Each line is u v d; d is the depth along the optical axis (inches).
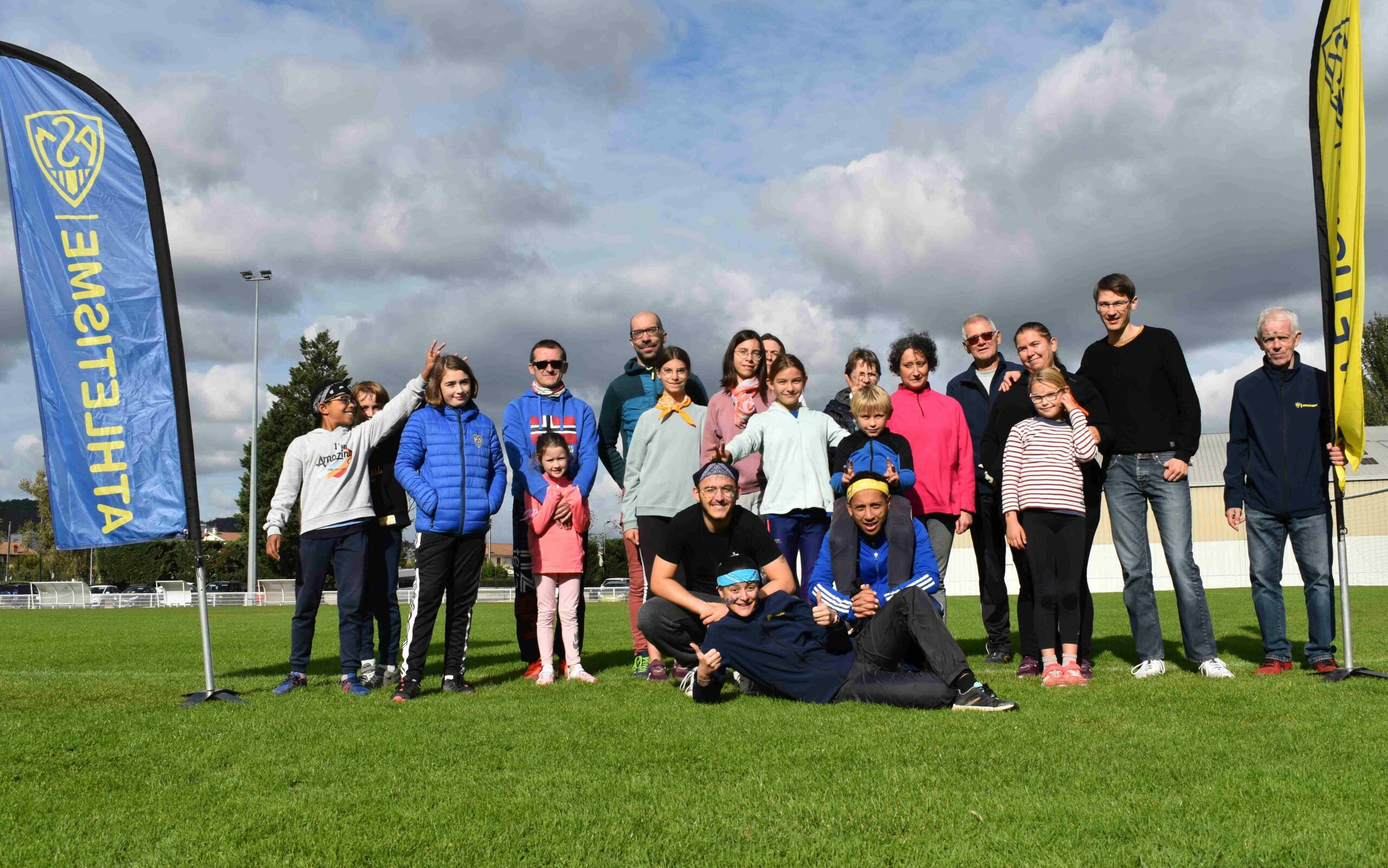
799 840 100.2
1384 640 305.6
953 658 179.9
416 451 231.6
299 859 96.4
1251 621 414.6
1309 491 220.4
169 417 219.8
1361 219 212.7
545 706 192.1
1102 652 289.4
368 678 249.4
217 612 1078.4
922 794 116.5
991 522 274.7
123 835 106.1
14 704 207.3
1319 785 116.0
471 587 231.3
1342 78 215.8
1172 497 225.9
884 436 230.7
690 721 169.9
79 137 219.6
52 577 2541.8
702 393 287.0
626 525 266.1
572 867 93.4
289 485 235.3
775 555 207.8
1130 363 230.8
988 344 281.7
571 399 268.7
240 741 157.3
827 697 192.5
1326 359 215.6
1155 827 101.4
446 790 123.1
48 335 217.0
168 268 221.9
